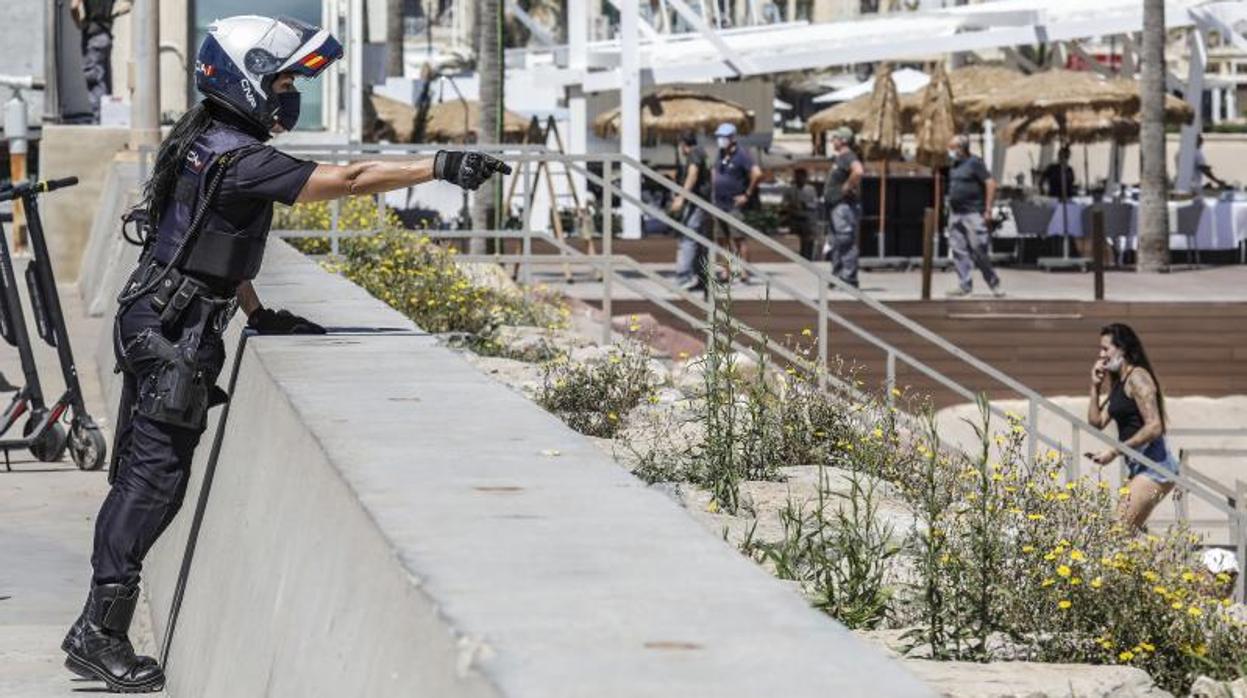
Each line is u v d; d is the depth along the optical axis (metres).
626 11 70.94
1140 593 13.41
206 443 13.73
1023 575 13.80
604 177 30.33
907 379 47.31
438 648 5.67
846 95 106.56
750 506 16.41
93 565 11.82
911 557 14.59
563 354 25.72
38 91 62.25
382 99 81.19
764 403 19.11
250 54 11.58
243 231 11.60
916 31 70.44
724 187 53.31
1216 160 115.94
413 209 68.69
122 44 65.94
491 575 6.19
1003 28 70.38
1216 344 48.78
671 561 6.39
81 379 29.39
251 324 13.28
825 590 13.20
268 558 9.55
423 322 28.34
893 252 67.00
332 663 7.26
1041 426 44.66
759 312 47.53
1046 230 67.44
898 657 12.10
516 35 192.88
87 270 41.19
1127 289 56.53
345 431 9.09
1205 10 72.25
